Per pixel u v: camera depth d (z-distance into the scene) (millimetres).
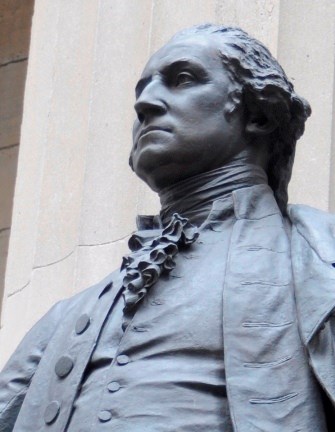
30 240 6535
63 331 4430
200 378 3971
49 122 6668
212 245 4324
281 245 4301
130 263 4305
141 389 3975
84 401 4066
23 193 6695
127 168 6277
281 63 6215
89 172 6367
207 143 4434
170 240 4273
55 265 6332
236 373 3961
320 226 4312
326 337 4027
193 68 4484
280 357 3998
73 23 6848
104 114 6461
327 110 6125
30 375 4445
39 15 7102
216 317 4086
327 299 4027
